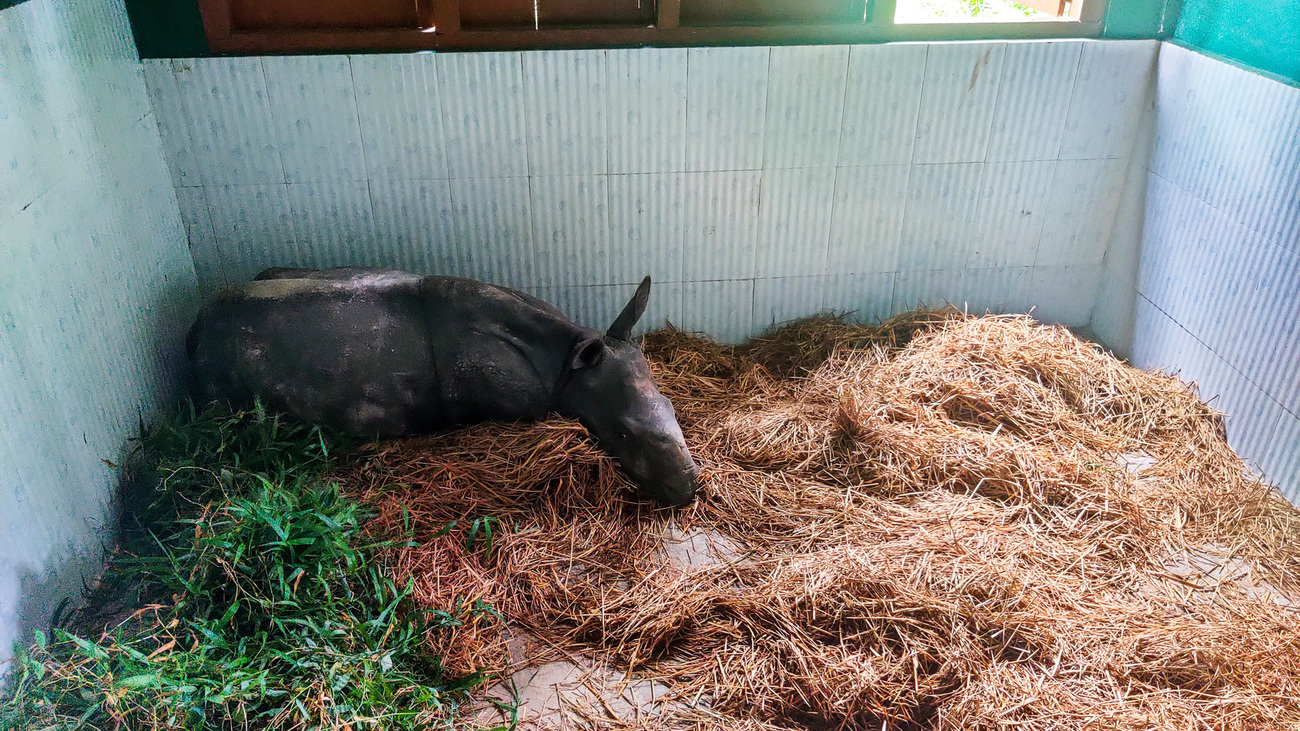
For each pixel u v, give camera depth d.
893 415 4.04
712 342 4.76
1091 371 4.35
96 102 3.43
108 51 3.54
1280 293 3.63
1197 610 3.19
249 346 3.65
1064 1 4.40
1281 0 3.56
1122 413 4.19
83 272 3.27
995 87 4.26
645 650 3.08
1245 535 3.55
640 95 4.09
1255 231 3.73
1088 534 3.50
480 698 2.91
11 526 2.71
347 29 3.93
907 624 3.04
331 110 4.00
